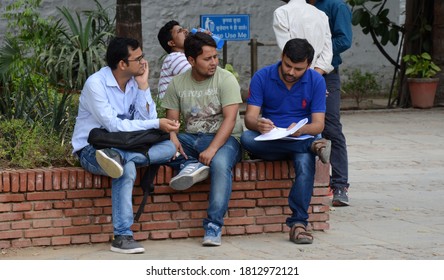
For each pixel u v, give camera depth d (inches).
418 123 608.4
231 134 297.9
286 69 291.0
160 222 295.0
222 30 644.1
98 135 276.4
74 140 286.2
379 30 676.1
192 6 717.9
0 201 278.5
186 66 328.5
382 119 632.4
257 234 304.2
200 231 298.7
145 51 711.1
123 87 286.4
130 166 276.5
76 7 680.4
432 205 353.1
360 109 687.7
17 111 328.2
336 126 351.3
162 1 711.7
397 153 485.7
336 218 330.3
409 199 364.8
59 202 284.0
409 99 691.4
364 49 758.5
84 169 286.0
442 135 554.3
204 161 286.4
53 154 300.2
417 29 684.7
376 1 665.6
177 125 282.2
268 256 273.4
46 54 521.7
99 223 288.5
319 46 338.0
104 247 285.6
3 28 665.6
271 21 735.7
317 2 355.3
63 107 325.4
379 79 761.0
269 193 303.1
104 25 609.9
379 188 388.8
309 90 297.1
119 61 280.4
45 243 284.2
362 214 336.8
